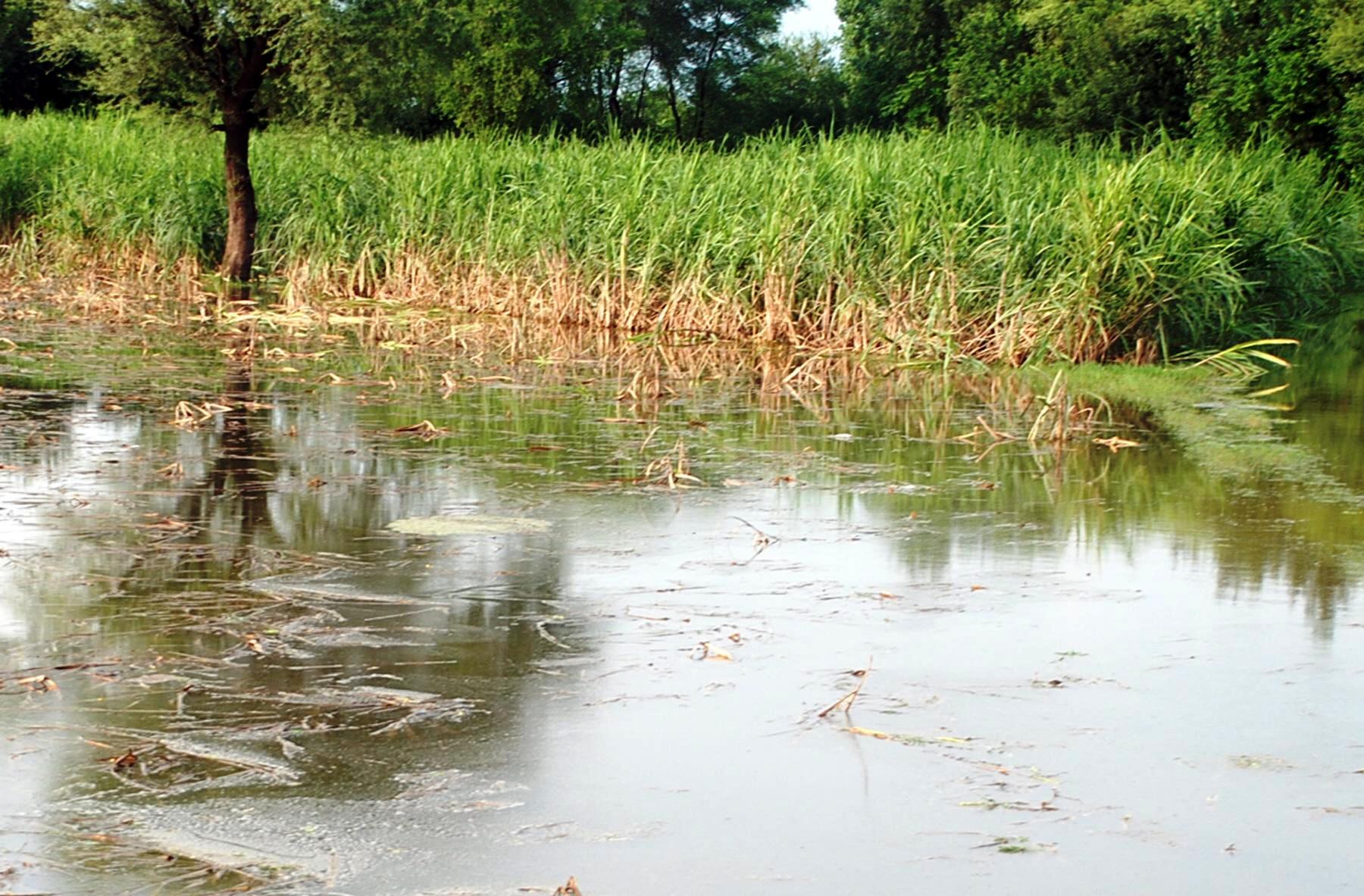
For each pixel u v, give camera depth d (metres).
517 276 19.00
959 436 10.02
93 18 20.23
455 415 10.55
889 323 15.22
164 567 6.10
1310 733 4.42
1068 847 3.66
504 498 7.65
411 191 20.62
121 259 22.27
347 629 5.30
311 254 21.47
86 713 4.43
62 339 14.67
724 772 4.08
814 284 16.33
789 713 4.54
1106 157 19.39
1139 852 3.63
